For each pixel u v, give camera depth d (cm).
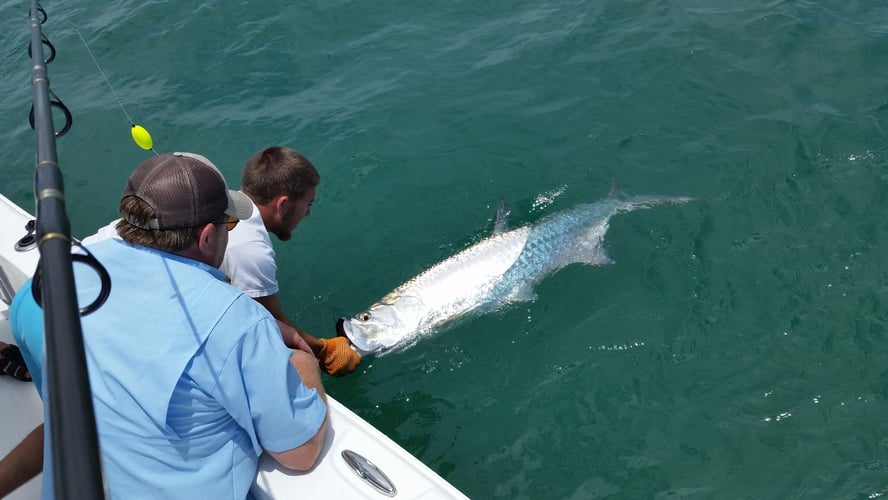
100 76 727
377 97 667
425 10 793
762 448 359
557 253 493
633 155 571
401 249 521
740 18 700
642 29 707
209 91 694
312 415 232
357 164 595
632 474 357
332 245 527
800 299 434
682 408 386
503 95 654
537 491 356
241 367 211
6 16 877
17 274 347
